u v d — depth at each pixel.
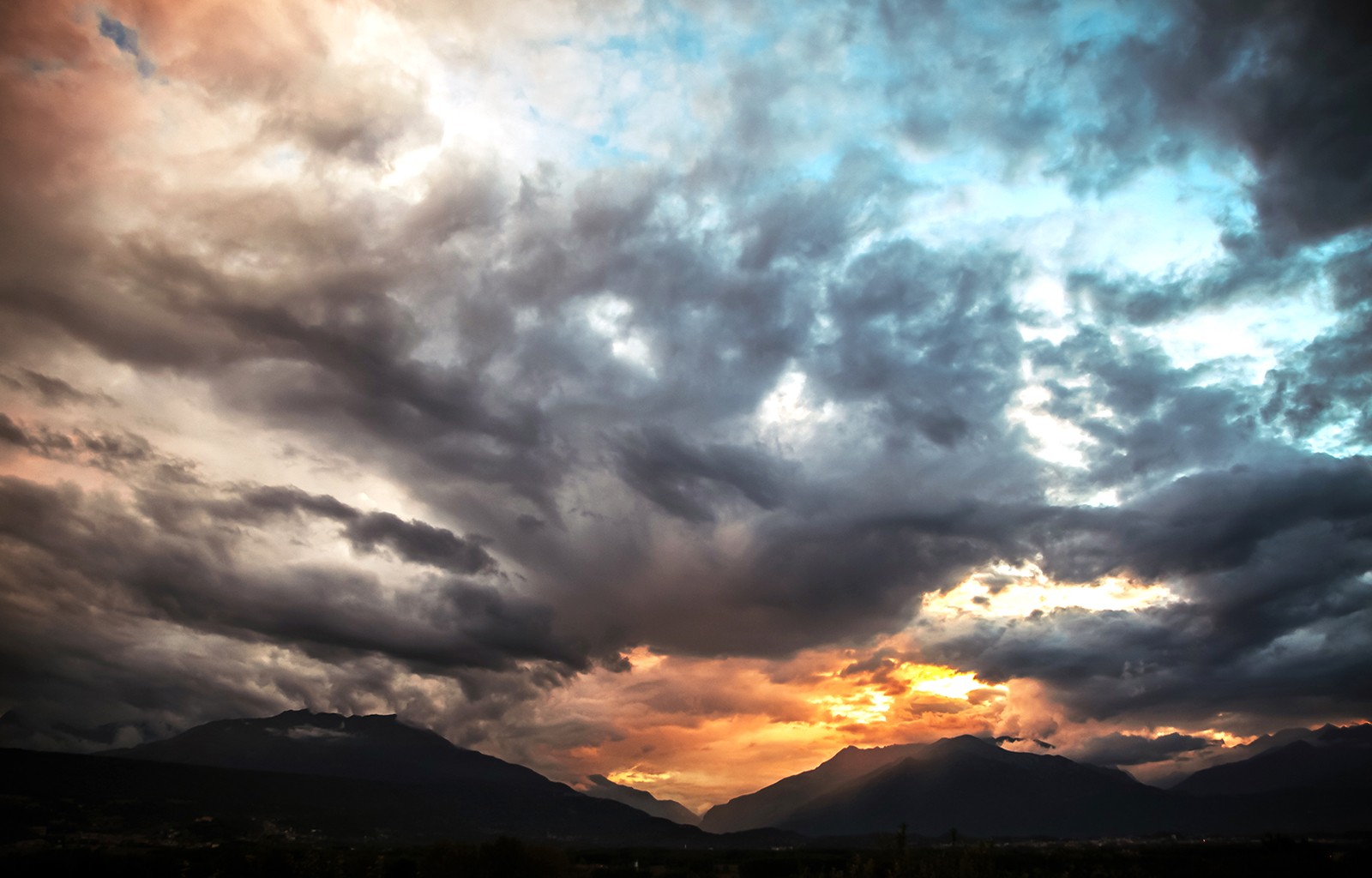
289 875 84.00
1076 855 94.12
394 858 92.75
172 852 91.12
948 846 70.12
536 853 84.88
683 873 101.75
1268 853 82.62
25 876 77.94
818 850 159.25
